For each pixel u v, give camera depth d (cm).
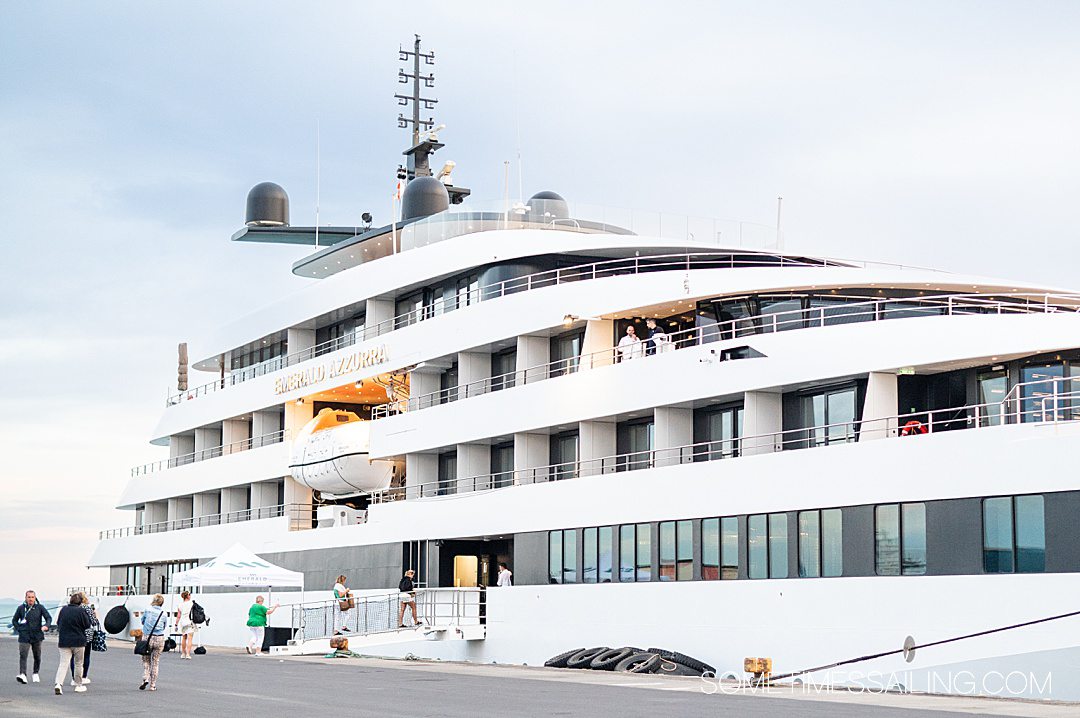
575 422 3988
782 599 3170
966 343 3039
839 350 3225
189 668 3656
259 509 5697
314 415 5547
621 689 2794
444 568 4444
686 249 4244
